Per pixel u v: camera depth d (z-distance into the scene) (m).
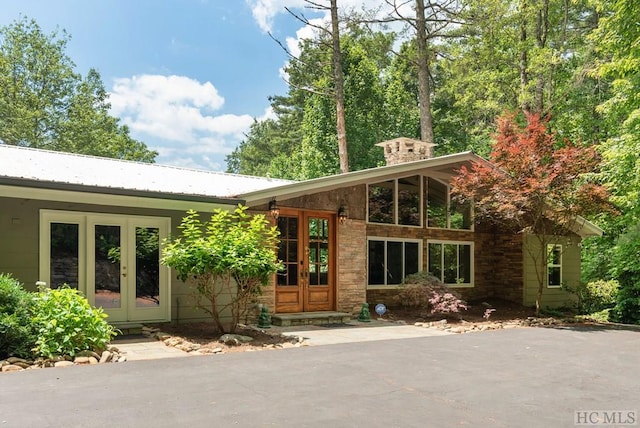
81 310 6.99
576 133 20.59
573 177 12.01
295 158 29.84
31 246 8.49
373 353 7.64
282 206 11.11
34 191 7.61
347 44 24.94
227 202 9.58
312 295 11.80
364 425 4.24
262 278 8.84
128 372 6.06
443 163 12.94
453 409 4.78
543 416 4.61
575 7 21.33
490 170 12.45
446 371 6.46
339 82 21.34
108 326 7.44
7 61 30.73
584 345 8.88
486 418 4.52
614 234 17.94
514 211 12.03
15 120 29.28
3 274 8.03
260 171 41.97
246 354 7.38
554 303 15.85
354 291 12.36
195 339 8.43
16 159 9.82
